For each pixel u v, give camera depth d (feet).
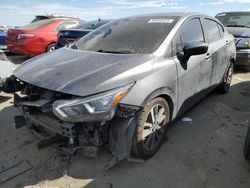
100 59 9.42
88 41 11.98
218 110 14.46
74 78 8.24
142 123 8.89
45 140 8.77
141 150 9.27
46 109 8.34
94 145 8.38
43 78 8.63
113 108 7.81
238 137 11.59
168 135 11.60
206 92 13.78
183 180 8.77
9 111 14.38
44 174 9.07
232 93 17.47
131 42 10.61
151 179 8.80
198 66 11.76
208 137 11.53
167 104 10.10
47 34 28.22
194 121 13.05
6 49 31.76
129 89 8.20
